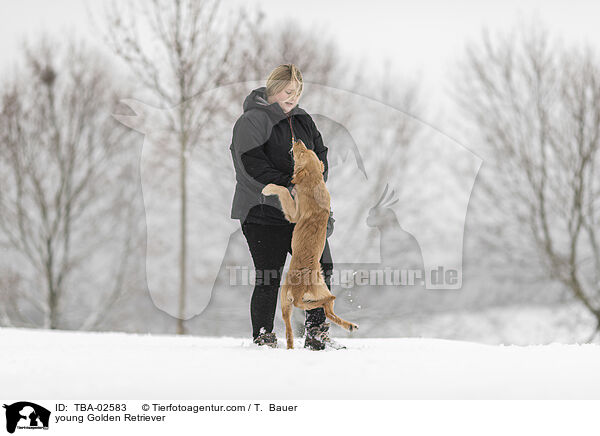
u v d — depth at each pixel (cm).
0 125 2164
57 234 2147
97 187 2111
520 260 1922
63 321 2112
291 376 362
